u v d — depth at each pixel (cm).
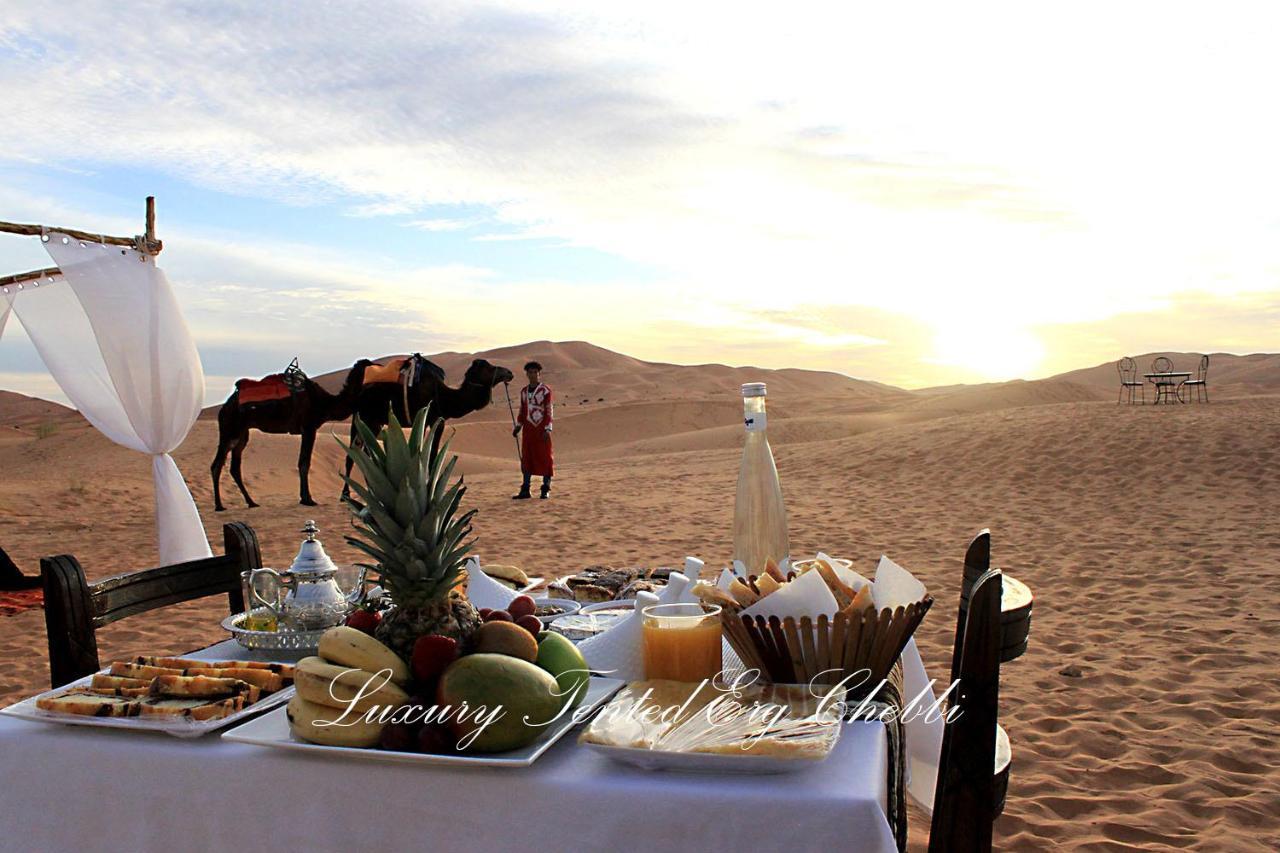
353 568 275
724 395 8812
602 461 3123
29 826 192
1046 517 1412
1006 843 417
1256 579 938
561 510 1639
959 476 1892
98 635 783
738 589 226
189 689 208
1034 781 481
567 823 167
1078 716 573
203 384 901
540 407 1797
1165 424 2127
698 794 162
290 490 2602
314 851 178
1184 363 15462
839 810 157
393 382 1773
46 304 884
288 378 1848
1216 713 571
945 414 6412
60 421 10238
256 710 204
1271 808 446
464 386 1780
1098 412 2445
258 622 269
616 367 17538
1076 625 782
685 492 1922
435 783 173
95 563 1230
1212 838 416
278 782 181
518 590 329
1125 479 1705
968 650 186
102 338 842
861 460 2219
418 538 193
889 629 208
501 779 170
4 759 194
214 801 183
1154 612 818
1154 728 554
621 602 301
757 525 274
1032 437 2144
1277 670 647
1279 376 11994
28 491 2209
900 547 1204
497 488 2070
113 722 197
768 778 168
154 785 186
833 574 237
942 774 189
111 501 2111
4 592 978
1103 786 479
